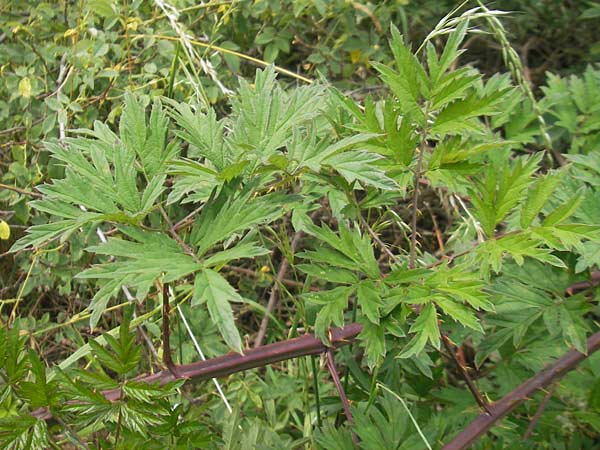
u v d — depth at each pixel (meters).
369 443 0.45
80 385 0.37
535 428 0.53
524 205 0.43
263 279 0.69
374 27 0.82
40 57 0.68
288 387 0.64
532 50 0.99
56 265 0.64
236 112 0.45
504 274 0.50
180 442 0.40
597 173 0.56
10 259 0.70
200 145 0.41
